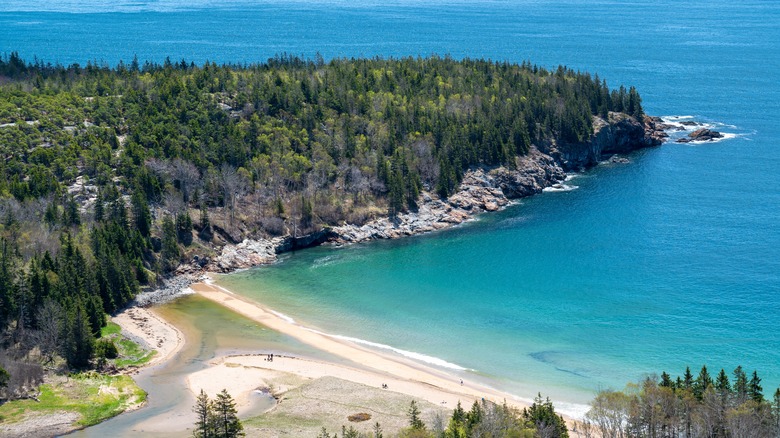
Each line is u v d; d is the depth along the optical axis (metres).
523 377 182.12
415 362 189.88
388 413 162.88
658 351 191.88
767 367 183.38
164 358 190.38
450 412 163.38
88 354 182.62
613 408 151.50
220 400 157.75
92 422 160.62
